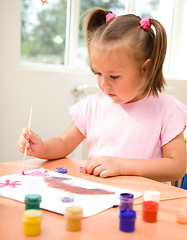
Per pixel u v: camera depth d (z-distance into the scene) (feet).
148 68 3.07
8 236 1.52
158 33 3.01
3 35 5.91
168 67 9.66
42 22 7.04
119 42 2.91
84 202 1.99
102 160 2.80
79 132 3.71
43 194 2.11
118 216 1.81
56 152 3.32
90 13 3.36
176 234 1.62
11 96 6.12
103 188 2.31
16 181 2.38
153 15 9.02
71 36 7.39
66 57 7.50
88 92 6.87
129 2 8.14
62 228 1.63
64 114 6.95
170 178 2.97
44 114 6.63
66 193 2.15
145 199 2.05
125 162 2.85
